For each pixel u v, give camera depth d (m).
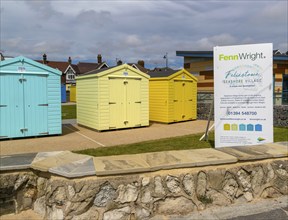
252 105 6.18
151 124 12.66
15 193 3.88
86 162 4.05
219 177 4.27
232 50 6.28
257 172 4.54
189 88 13.82
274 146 5.29
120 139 8.77
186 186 4.08
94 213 3.64
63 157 4.34
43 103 9.23
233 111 6.34
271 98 6.04
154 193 3.92
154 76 13.62
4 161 4.05
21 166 3.86
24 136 8.96
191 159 4.23
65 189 3.63
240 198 4.40
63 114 18.75
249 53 6.16
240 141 6.30
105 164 3.95
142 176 3.86
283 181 4.71
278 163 4.69
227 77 6.35
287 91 13.52
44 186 3.93
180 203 4.03
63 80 52.75
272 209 4.16
